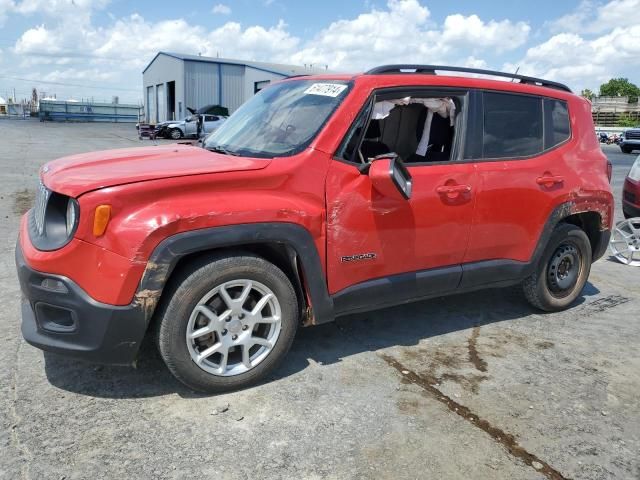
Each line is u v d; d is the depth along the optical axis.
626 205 6.82
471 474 2.56
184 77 40.31
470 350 3.89
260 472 2.50
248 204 2.96
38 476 2.40
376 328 4.22
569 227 4.51
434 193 3.60
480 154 3.87
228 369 3.12
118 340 2.78
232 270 2.97
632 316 4.74
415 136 3.99
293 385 3.28
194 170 2.95
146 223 2.72
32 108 72.25
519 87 4.14
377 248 3.45
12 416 2.84
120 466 2.50
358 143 3.39
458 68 3.85
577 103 4.54
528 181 4.06
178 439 2.71
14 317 4.09
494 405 3.16
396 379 3.41
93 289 2.72
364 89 3.42
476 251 3.94
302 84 3.93
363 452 2.68
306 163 3.17
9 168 12.83
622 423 3.04
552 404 3.20
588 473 2.61
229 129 4.09
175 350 2.91
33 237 3.01
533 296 4.57
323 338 3.99
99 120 56.94
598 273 6.16
